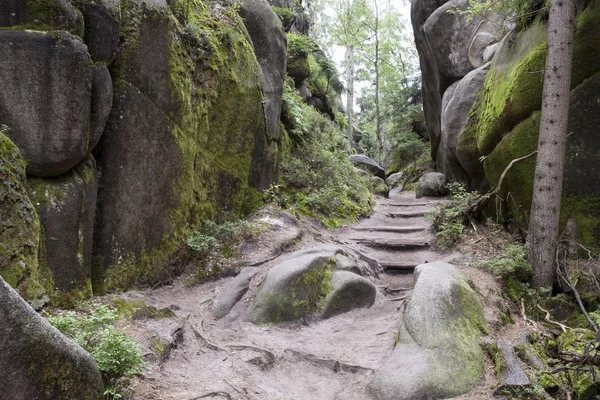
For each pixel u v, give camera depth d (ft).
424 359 15.21
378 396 14.51
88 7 17.48
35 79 15.58
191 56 24.41
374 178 53.11
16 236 14.11
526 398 13.73
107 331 13.21
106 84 17.85
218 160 26.78
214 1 28.91
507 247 24.77
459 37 47.14
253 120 29.63
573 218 22.31
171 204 22.66
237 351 17.02
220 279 23.24
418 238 31.58
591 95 22.17
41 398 10.26
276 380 15.83
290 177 34.99
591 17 22.27
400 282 25.80
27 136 15.51
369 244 30.55
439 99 56.34
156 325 17.57
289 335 19.01
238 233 26.07
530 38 26.58
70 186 16.67
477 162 34.12
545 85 21.45
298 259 21.88
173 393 13.82
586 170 22.17
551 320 19.39
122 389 12.85
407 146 72.79
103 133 18.74
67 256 16.47
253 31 31.99
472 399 13.88
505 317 18.39
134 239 20.21
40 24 15.90
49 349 10.39
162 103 21.53
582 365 14.47
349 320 20.75
